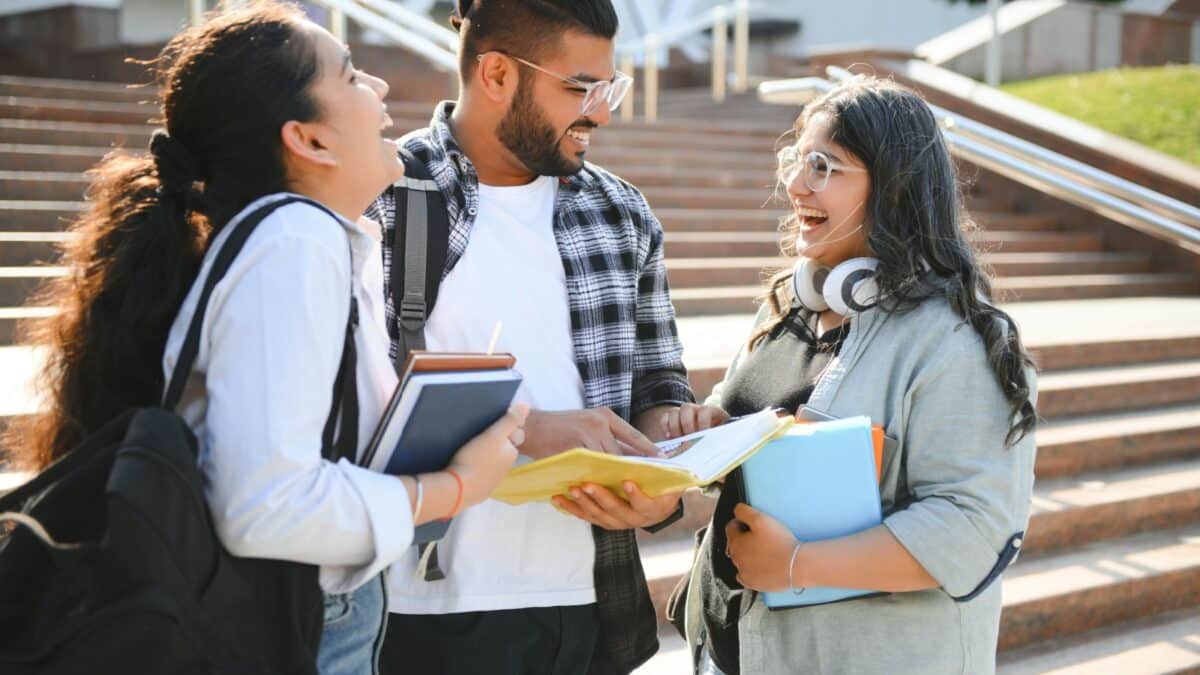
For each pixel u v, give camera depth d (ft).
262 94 4.89
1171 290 26.68
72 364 4.91
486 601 6.81
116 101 24.39
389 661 6.86
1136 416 16.87
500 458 5.33
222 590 4.48
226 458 4.44
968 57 47.60
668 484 5.57
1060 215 29.53
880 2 68.33
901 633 6.24
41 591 4.42
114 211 5.01
